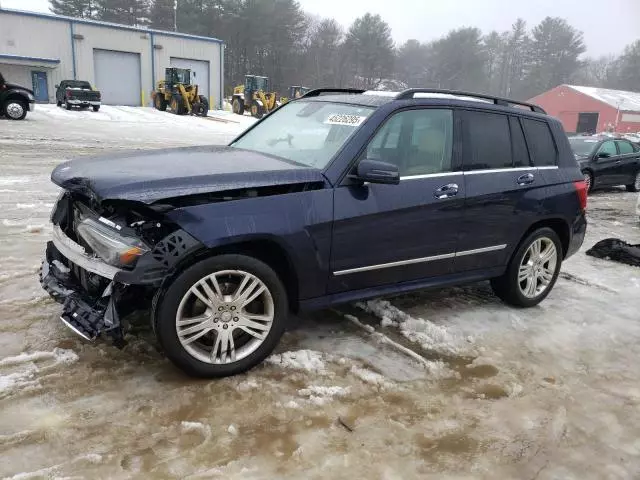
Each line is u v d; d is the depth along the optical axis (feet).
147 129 72.64
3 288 14.16
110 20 233.96
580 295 17.31
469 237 13.65
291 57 238.07
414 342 12.89
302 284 11.23
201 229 9.74
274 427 9.29
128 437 8.76
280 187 10.82
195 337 10.18
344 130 12.29
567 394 11.12
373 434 9.32
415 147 12.74
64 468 7.98
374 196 11.75
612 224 30.09
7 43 106.52
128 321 12.57
